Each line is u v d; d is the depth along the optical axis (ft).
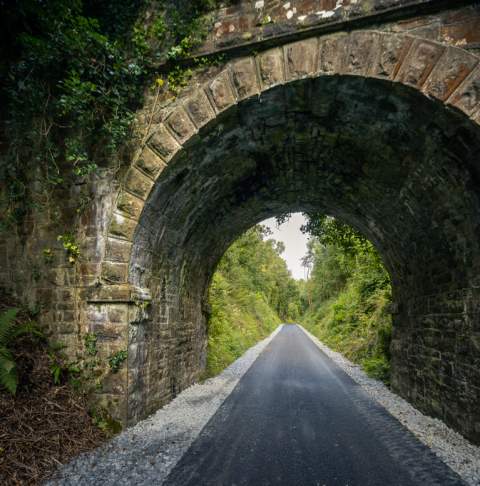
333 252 86.02
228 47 15.11
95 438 14.57
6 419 13.08
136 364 17.07
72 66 15.79
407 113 14.25
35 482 11.05
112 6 17.02
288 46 14.58
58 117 17.74
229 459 12.94
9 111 18.12
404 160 16.60
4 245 18.34
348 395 23.63
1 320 14.85
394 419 18.29
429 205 17.03
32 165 18.17
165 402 21.11
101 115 16.85
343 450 13.96
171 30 16.02
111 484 10.94
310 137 18.51
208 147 17.44
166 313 21.81
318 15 14.02
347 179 21.45
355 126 16.57
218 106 15.57
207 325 33.37
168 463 12.48
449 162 14.47
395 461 12.93
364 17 13.48
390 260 25.30
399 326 24.71
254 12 14.92
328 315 85.46
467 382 15.29
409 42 13.23
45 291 17.43
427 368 19.49
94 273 16.94
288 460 12.95
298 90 14.89
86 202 17.35
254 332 71.05
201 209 22.57
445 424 17.34
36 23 15.97
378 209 21.83
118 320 16.31
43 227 17.83
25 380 14.90
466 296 15.48
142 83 16.69
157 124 16.39
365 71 13.55
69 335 16.83
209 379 29.35
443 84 12.76
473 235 14.88
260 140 18.62
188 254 24.98
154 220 18.29
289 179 24.29
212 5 15.46
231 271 78.54
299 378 29.58
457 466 12.51
